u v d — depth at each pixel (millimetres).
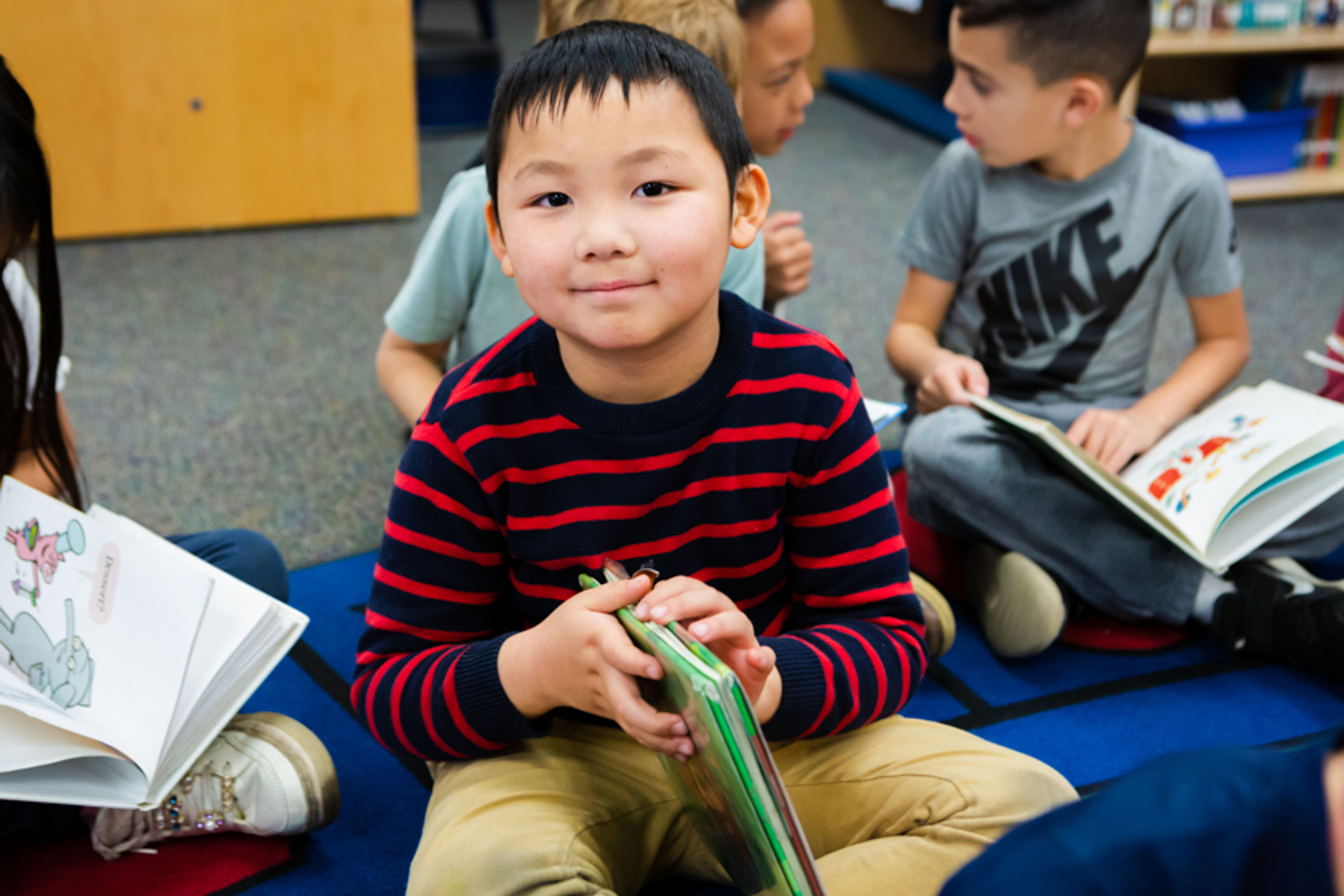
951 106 1335
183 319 2051
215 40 2344
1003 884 382
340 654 1182
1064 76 1245
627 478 748
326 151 2500
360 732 1071
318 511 1470
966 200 1379
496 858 703
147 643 831
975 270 1394
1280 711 1092
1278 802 374
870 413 1072
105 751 800
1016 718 1085
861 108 3553
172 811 903
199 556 1052
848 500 786
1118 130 1315
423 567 781
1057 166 1332
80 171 2357
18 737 802
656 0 1075
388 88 2488
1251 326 2033
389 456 1620
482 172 1152
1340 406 1169
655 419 734
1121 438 1217
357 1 2402
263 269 2299
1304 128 2791
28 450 1089
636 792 804
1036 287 1354
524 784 767
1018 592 1137
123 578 855
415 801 982
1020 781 749
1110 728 1069
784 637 766
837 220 2584
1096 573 1182
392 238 2484
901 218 2605
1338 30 2727
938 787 755
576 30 696
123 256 2336
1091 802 404
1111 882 375
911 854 729
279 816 896
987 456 1176
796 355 770
